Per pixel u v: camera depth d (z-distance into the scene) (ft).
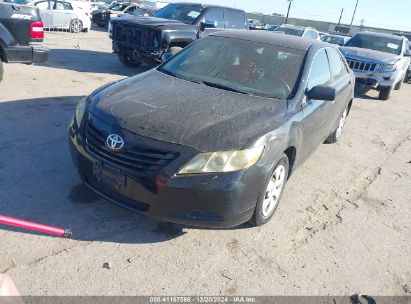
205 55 14.73
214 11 33.47
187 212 9.80
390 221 13.46
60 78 26.68
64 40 47.96
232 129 10.23
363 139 22.63
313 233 12.01
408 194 15.85
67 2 57.67
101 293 8.63
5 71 26.08
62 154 14.80
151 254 10.04
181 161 9.50
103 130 10.30
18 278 8.66
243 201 10.05
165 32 28.48
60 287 8.61
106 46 47.29
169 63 14.96
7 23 20.39
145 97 11.64
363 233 12.43
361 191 15.56
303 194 14.56
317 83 14.69
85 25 60.95
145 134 9.86
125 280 9.07
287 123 11.46
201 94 12.19
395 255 11.51
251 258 10.44
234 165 9.68
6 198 11.50
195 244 10.66
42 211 11.14
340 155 19.29
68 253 9.64
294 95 12.78
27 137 15.94
